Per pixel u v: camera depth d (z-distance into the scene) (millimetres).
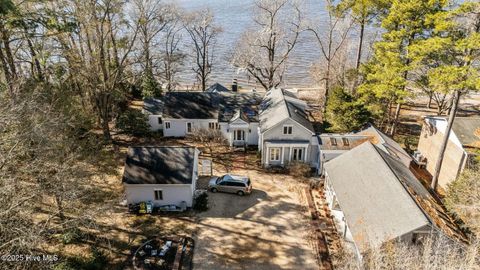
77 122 27594
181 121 41312
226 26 92812
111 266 22391
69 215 24625
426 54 28375
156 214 27750
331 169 29141
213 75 69562
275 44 51219
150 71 42656
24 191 18375
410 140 41094
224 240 25141
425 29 33312
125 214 27500
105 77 36781
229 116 40562
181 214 27891
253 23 89312
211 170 33438
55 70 33938
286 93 42844
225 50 76562
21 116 19828
